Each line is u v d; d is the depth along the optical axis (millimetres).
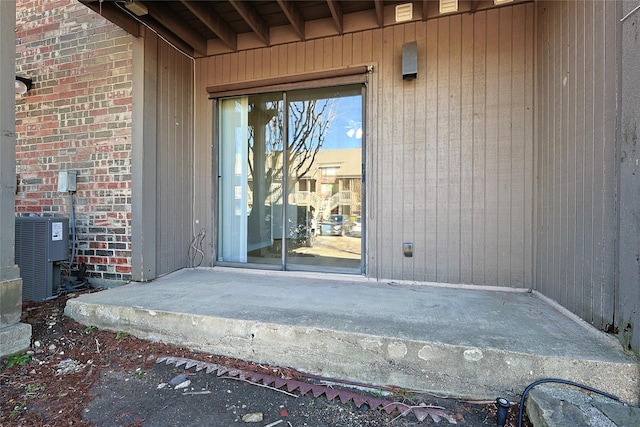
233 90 4027
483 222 3264
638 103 1659
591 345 1852
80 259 3771
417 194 3441
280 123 3969
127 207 3572
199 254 4230
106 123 3666
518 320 2281
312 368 2105
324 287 3256
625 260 1759
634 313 1694
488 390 1812
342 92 3748
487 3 3176
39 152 3979
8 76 2273
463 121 3305
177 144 3990
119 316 2584
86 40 3762
